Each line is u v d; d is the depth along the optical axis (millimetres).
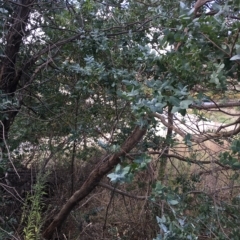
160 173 3121
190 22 1179
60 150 3801
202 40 1221
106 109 3309
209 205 2316
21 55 3375
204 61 1259
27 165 3799
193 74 1270
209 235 2158
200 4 1764
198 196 2486
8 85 3348
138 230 3570
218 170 2475
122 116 3080
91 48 2773
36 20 3225
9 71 3320
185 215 2176
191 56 1263
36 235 2375
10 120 3340
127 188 3617
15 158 3629
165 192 1700
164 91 1249
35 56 3260
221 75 1123
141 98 1331
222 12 1171
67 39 2990
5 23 2803
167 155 2893
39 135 3885
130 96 1334
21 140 3803
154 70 1637
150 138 2902
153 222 3504
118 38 2861
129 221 3727
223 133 2195
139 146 2814
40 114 3627
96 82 2600
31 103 3664
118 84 2367
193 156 2859
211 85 1321
